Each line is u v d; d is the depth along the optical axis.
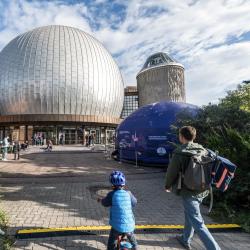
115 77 54.41
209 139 8.75
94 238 4.83
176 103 16.64
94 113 50.22
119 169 14.53
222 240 4.98
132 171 13.80
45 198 7.89
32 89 47.44
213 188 7.01
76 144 46.22
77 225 5.52
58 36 51.62
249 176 6.71
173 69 58.50
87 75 49.53
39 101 47.44
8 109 49.69
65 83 47.84
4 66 50.53
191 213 4.06
